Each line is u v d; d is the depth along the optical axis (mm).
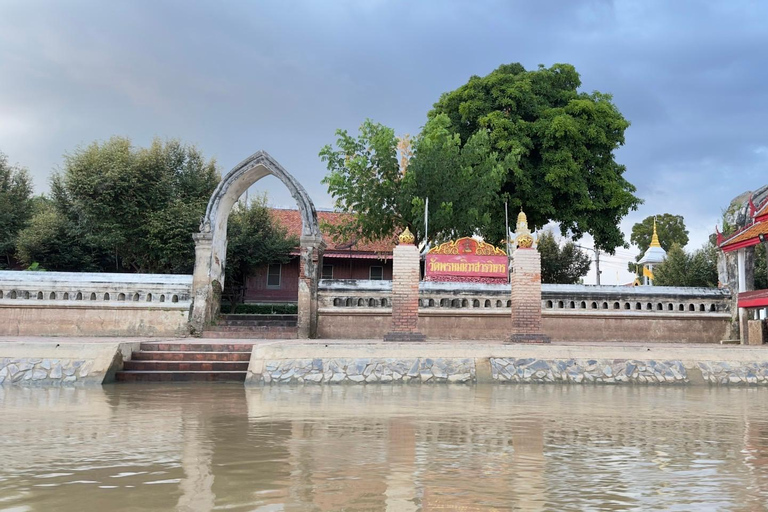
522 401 11273
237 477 5625
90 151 28812
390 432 7988
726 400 11773
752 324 21359
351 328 22047
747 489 5355
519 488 5340
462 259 22766
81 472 5770
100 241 28094
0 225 32969
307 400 11297
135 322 21859
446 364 14820
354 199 26266
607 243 30734
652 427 8562
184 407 10297
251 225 33969
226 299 34062
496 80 29859
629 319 22359
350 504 4836
